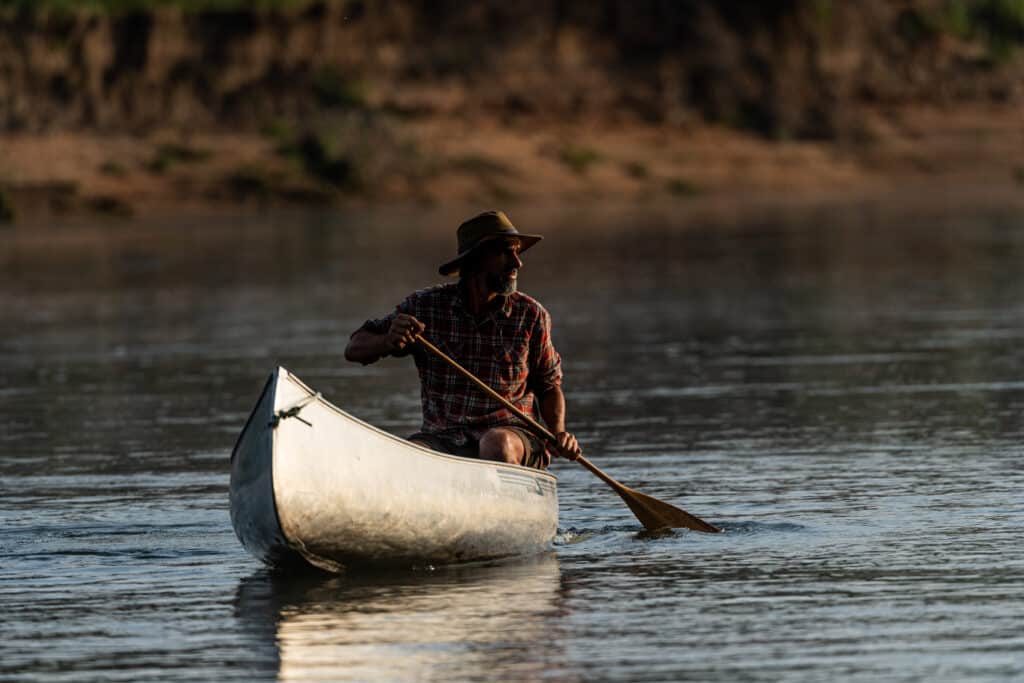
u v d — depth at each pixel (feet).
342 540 84.12
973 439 126.11
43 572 89.56
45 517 104.99
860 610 77.30
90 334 220.02
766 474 114.83
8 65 581.12
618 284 277.03
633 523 100.78
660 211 505.25
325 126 579.48
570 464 121.49
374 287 278.26
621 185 587.68
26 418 150.10
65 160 545.85
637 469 118.73
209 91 606.55
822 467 116.78
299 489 81.35
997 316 213.66
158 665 70.85
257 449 82.33
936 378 160.56
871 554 89.20
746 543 93.50
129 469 123.03
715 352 186.39
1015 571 84.02
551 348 95.96
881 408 143.13
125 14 605.31
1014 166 642.22
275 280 297.53
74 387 169.99
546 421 96.68
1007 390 151.33
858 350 184.44
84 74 593.01
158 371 181.06
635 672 68.28
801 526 97.66
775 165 627.46
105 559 92.53
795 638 72.79
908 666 68.13
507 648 72.18
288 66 622.95
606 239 391.45
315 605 80.43
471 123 620.08
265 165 559.79
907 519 98.27
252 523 83.51
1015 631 72.79
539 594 82.28
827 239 372.99
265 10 623.77
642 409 146.82
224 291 279.69
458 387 93.86
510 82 642.63
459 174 575.79
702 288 266.36
